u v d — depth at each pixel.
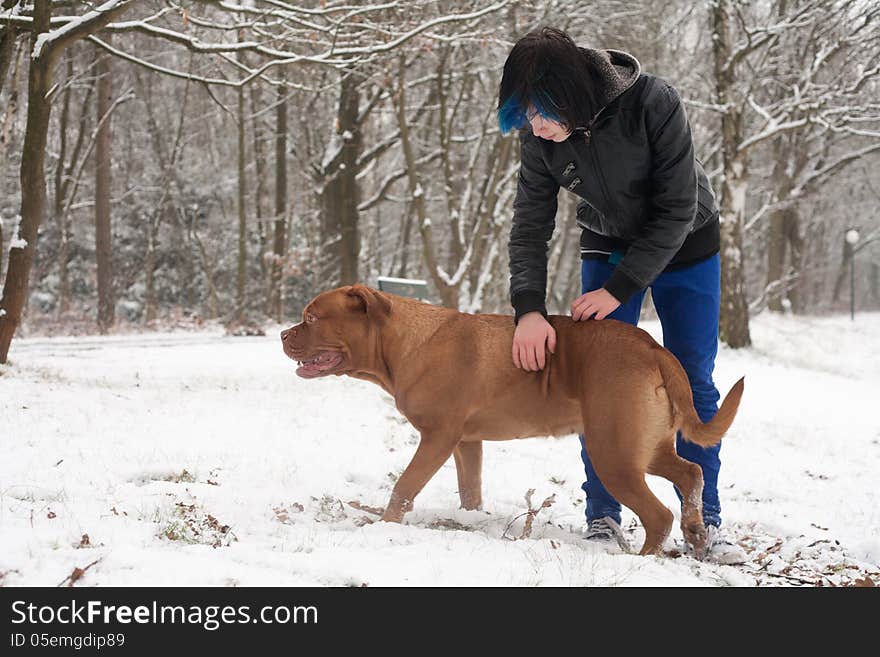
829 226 62.66
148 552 4.36
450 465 8.30
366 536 5.07
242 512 5.87
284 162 36.66
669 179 5.21
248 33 18.62
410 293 17.50
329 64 16.08
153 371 15.15
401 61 22.73
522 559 4.75
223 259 45.50
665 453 5.37
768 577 5.47
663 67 30.08
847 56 25.69
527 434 5.59
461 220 25.80
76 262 44.97
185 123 44.06
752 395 17.27
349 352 5.76
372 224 48.28
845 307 72.56
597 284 6.01
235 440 9.05
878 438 13.49
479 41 18.92
